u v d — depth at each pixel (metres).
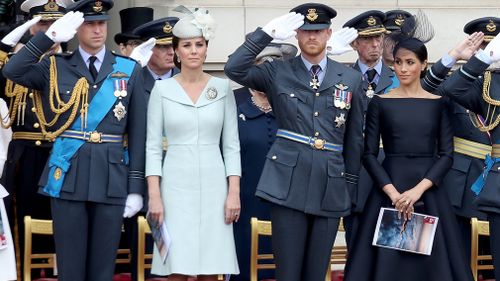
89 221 33.16
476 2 44.22
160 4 42.81
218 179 32.56
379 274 33.06
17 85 35.53
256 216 36.53
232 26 43.12
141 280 34.72
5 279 33.72
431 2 43.97
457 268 33.22
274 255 33.06
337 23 43.50
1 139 35.06
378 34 37.88
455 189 36.81
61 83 33.22
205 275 32.44
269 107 36.84
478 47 35.09
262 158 36.59
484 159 36.59
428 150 33.66
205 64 43.09
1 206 33.94
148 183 32.53
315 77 33.00
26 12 36.94
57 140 33.28
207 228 32.31
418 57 33.97
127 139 33.44
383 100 33.94
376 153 33.88
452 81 33.97
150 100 32.88
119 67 33.50
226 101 32.91
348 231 35.22
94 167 32.91
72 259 32.94
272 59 36.03
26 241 34.44
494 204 33.75
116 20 43.44
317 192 32.62
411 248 33.06
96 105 33.12
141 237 34.72
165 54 37.12
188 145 32.53
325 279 34.91
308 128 32.72
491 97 34.16
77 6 33.34
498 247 33.91
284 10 43.34
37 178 35.72
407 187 33.41
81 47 33.53
